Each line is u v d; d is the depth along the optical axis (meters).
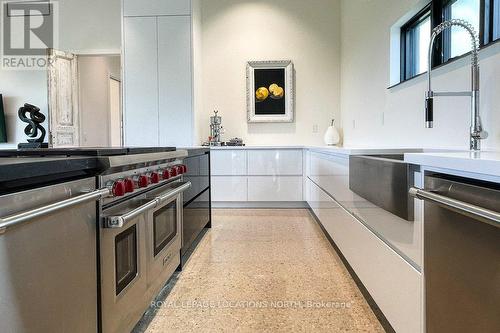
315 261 2.60
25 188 0.86
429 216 1.04
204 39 5.16
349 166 2.16
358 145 4.04
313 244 3.03
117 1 5.10
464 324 0.85
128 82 4.68
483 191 0.78
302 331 1.65
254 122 5.16
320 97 5.12
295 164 4.52
